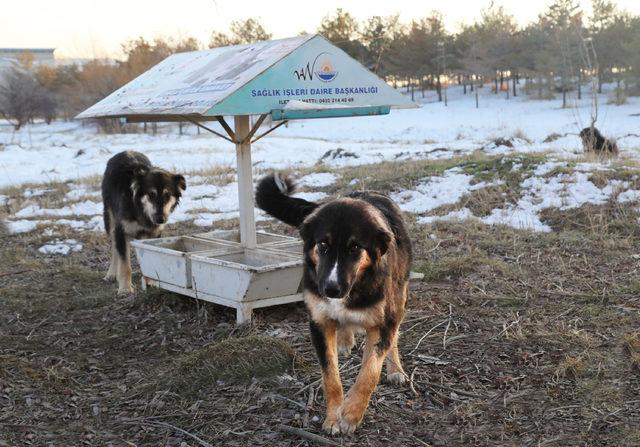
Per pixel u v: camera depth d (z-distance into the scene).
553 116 40.34
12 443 4.41
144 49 51.28
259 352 5.32
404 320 6.21
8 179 17.22
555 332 5.70
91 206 12.84
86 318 6.85
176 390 5.07
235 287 6.20
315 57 6.34
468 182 11.62
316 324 4.50
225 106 5.84
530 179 11.07
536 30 58.72
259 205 5.76
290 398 4.80
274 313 6.55
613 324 5.82
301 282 6.43
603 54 53.53
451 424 4.38
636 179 10.34
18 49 85.56
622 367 4.98
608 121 33.38
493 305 6.52
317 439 4.21
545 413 4.43
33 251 9.87
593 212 9.48
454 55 63.62
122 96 7.42
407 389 4.89
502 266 7.57
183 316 6.67
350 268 4.11
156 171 8.15
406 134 33.53
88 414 4.84
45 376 5.41
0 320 6.83
